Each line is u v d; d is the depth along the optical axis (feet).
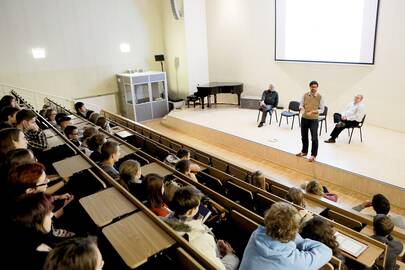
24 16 29.19
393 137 21.84
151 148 17.10
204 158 15.67
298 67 28.19
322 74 26.63
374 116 24.23
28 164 7.27
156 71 37.19
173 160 13.71
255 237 6.12
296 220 5.89
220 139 25.64
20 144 9.41
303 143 19.62
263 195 11.22
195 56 34.99
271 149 21.53
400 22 21.36
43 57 30.68
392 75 22.50
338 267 7.25
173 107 35.17
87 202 8.25
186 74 35.14
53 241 6.08
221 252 8.27
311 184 12.39
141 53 36.06
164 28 36.52
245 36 31.73
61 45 31.35
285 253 5.77
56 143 13.17
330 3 24.67
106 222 7.39
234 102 34.50
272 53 29.84
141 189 8.80
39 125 16.60
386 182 16.05
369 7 22.56
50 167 11.84
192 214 7.39
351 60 24.47
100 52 33.53
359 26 23.41
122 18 34.12
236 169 14.02
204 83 36.37
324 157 19.30
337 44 25.03
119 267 7.16
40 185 7.25
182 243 6.48
